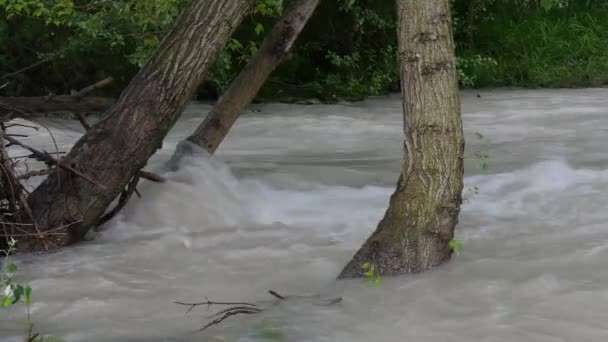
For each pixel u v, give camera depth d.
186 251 6.37
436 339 4.31
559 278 5.22
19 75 18.27
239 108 8.39
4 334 4.57
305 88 21.66
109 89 18.80
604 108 17.06
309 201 8.19
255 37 20.20
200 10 6.61
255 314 4.78
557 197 7.90
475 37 26.62
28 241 6.43
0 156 6.25
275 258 6.09
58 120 15.75
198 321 4.74
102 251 6.40
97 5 14.51
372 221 7.29
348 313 4.74
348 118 17.00
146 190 7.49
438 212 5.46
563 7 27.33
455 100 5.48
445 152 5.46
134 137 6.62
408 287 5.14
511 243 6.18
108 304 5.11
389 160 11.13
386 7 24.34
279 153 12.16
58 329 4.66
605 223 6.73
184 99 6.71
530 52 26.02
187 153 8.07
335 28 23.47
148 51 14.19
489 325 4.49
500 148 11.76
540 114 16.34
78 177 6.59
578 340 4.26
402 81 5.52
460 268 5.47
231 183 8.06
